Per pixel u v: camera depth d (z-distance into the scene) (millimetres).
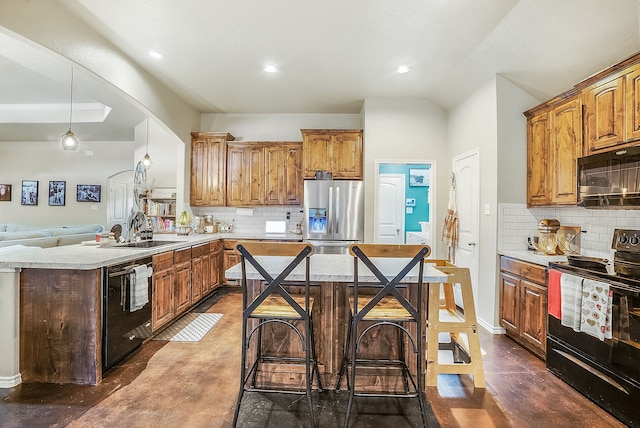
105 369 2277
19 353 2201
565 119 2732
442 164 4551
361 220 4516
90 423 1771
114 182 7484
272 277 1756
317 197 4527
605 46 2498
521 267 2857
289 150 5016
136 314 2643
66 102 5379
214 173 5000
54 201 7430
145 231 3424
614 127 2266
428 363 2209
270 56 3307
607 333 1883
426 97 4441
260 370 2113
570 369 2209
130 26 2770
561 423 1821
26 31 2262
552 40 2646
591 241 2879
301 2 2432
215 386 2166
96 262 2186
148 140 5457
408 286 2074
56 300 2201
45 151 7414
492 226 3295
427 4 2445
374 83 3996
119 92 3285
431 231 4543
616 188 2217
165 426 1756
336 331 2104
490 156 3348
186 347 2793
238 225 5352
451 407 1967
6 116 5617
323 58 3342
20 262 2154
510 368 2479
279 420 1818
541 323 2600
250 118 5328
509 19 2617
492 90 3314
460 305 4004
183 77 3852
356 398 2033
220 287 4754
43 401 1982
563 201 2750
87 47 2762
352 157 4727
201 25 2750
